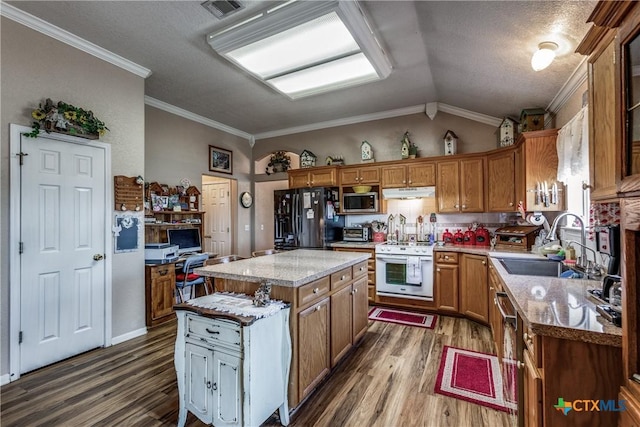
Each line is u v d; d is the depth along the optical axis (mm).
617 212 1884
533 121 3377
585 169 2301
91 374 2451
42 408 2020
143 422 1891
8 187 2373
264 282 1980
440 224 4523
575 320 1182
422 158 4289
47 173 2588
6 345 2346
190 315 1828
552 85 2840
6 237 2359
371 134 5039
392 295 4125
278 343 1857
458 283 3803
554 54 2205
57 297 2645
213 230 5969
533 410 1228
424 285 3947
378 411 1994
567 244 2941
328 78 3266
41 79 2555
